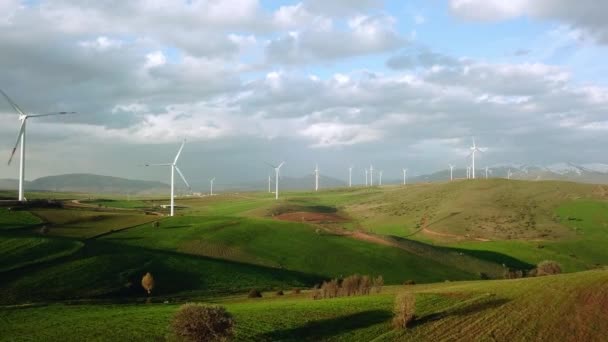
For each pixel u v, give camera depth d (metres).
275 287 68.88
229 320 33.22
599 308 41.97
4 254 67.94
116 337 34.72
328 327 37.53
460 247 122.38
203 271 72.06
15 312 44.94
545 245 121.94
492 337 35.00
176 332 33.09
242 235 100.19
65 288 58.25
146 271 67.94
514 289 50.59
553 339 34.72
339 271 84.12
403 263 91.88
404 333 36.06
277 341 34.34
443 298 46.75
